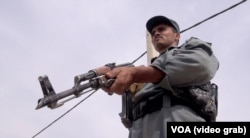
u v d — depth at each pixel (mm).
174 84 2543
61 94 2084
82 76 2195
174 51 2609
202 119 2604
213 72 2680
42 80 2025
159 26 3145
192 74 2520
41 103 1999
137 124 2760
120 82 2268
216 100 2852
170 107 2590
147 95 2715
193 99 2590
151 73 2443
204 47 2695
